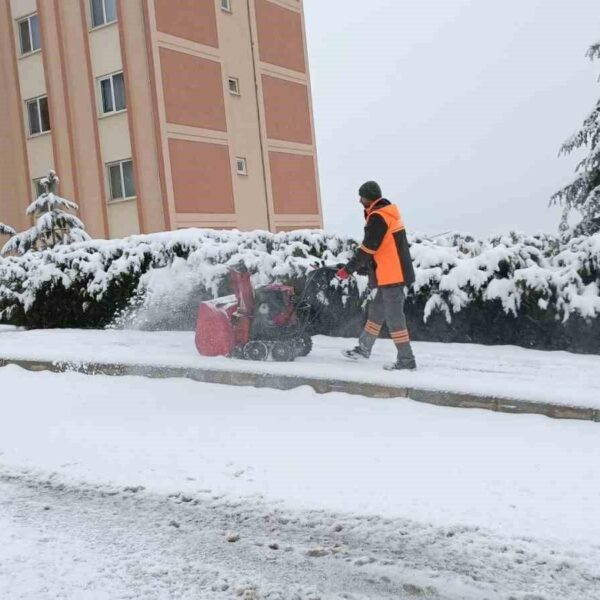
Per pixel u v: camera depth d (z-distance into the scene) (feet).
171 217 69.72
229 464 15.61
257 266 28.30
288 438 17.07
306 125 89.71
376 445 16.34
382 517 12.78
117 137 70.28
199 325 24.39
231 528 12.63
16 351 27.48
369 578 10.77
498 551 11.46
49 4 72.69
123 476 15.28
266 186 82.23
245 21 81.10
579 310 23.81
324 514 13.01
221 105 76.33
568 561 11.07
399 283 21.44
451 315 26.76
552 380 20.02
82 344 28.53
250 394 21.04
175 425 18.48
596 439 16.22
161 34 70.18
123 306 32.91
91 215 72.43
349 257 28.63
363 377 20.49
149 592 10.40
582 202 35.55
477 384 19.16
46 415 20.12
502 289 25.18
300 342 23.84
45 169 75.00
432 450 15.88
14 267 36.58
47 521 13.15
